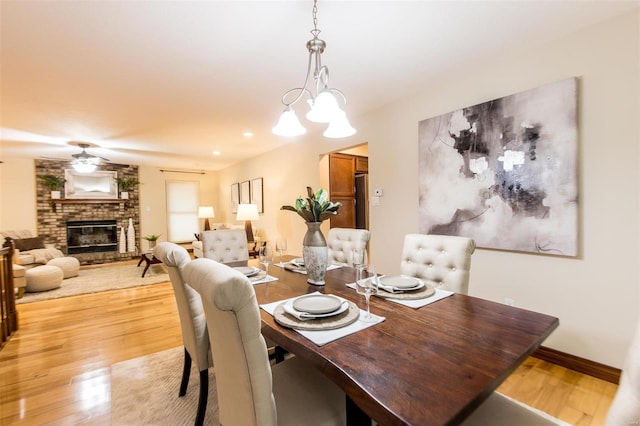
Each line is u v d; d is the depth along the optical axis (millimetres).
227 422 1046
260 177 5922
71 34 1904
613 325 1851
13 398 1827
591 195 1908
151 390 1895
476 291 2482
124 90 2771
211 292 793
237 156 6191
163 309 3424
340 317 1149
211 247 2693
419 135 2865
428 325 1091
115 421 1619
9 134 4160
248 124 3873
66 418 1649
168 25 1830
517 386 1851
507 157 2244
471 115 2455
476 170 2434
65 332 2797
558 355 2078
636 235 1761
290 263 2277
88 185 6660
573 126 1935
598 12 1756
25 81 2549
